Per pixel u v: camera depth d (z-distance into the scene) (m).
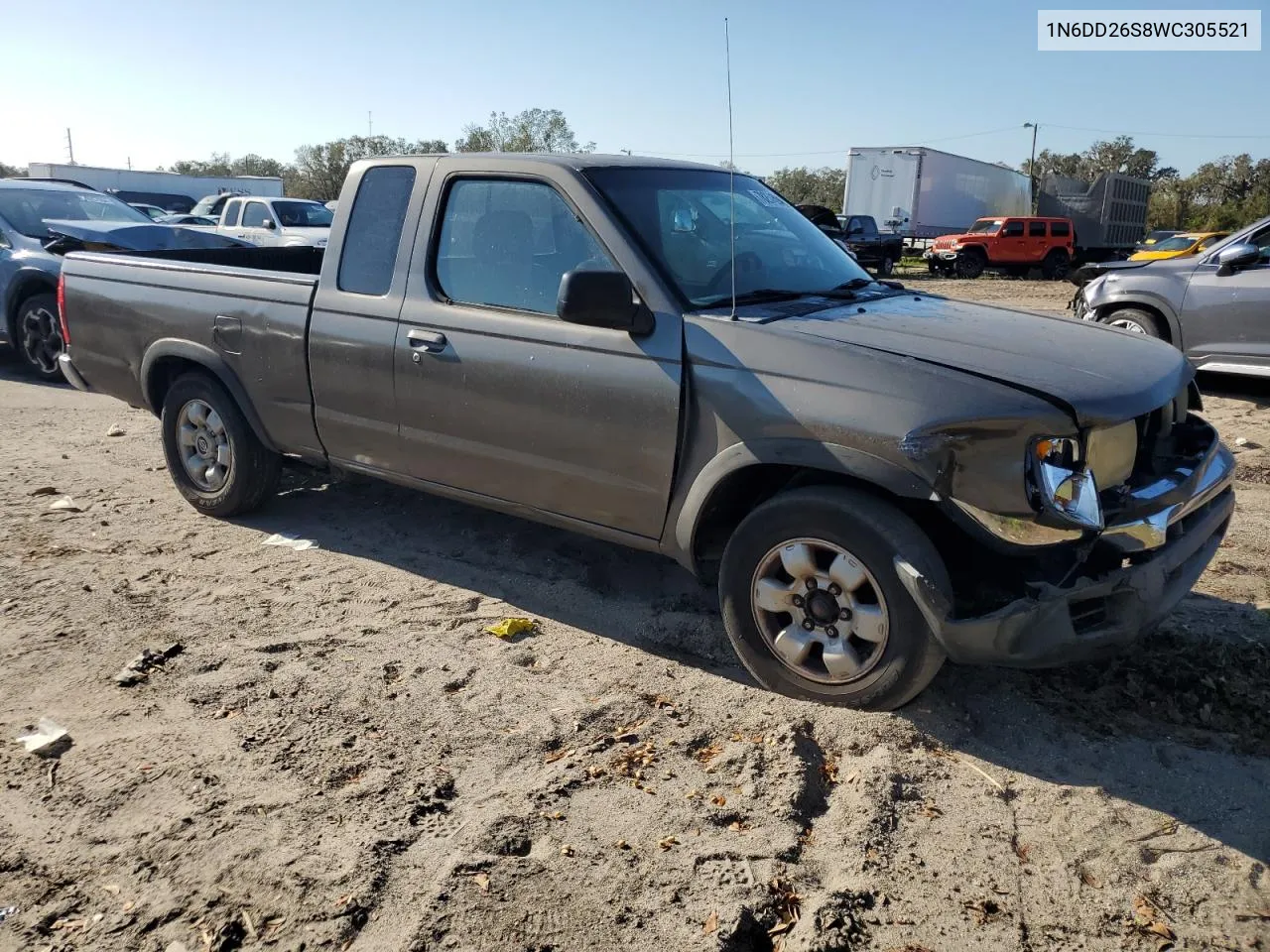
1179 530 3.42
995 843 2.84
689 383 3.58
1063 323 4.06
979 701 3.57
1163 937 2.50
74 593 4.50
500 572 4.79
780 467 3.57
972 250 31.59
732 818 2.94
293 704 3.57
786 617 3.60
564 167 3.99
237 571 4.80
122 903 2.61
